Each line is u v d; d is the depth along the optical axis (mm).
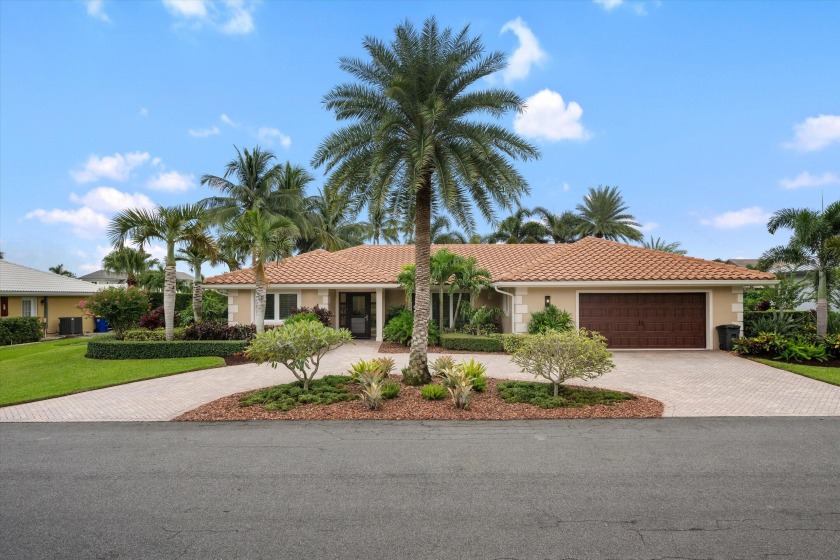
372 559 4023
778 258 17469
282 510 4965
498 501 5137
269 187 35469
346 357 16250
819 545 4195
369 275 20938
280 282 20234
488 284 18438
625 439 7355
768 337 15727
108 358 15617
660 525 4578
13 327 24000
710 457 6508
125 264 37094
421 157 10352
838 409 9156
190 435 7707
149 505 5109
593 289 18047
